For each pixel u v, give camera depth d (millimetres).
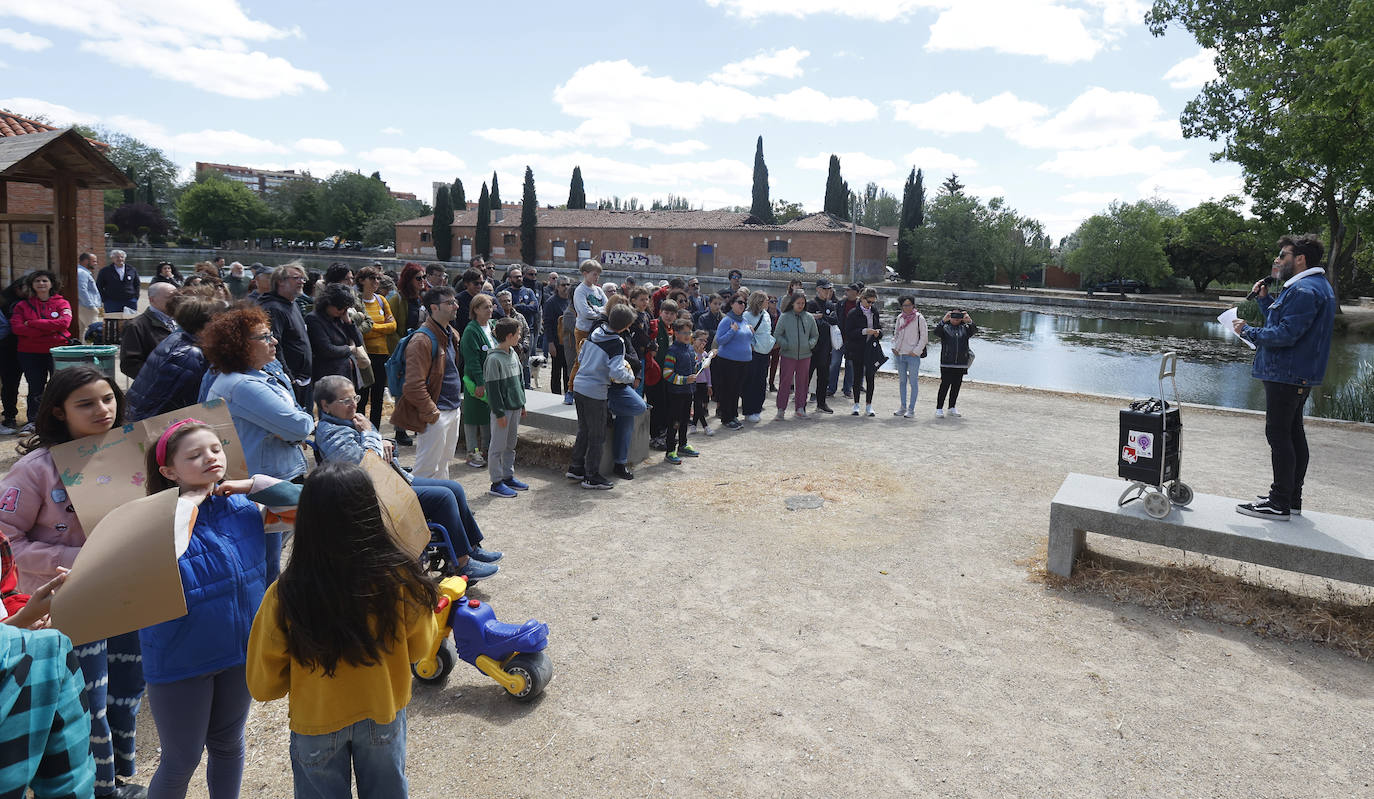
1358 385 16500
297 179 120000
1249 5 23094
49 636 1590
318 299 6883
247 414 3643
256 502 2744
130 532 2273
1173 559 5816
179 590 2293
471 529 5078
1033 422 11133
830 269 58250
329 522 2113
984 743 3551
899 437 9961
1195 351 26828
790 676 4105
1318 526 4910
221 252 80500
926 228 60250
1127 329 34219
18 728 1487
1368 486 8078
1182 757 3471
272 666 2199
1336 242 25625
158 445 2553
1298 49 19625
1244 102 24062
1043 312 42312
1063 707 3855
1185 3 24812
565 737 3543
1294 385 4824
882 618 4793
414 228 75250
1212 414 12273
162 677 2443
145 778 3209
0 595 2340
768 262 60156
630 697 3881
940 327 11203
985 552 5922
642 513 6652
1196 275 55250
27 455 2791
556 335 11031
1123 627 4719
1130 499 5285
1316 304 4660
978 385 14578
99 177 9992
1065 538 5320
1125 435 5184
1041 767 3381
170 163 115188
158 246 92688
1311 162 22344
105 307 13570
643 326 8383
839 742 3539
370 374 7410
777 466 8328
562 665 4172
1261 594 5062
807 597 5074
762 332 10484
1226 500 5488
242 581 2574
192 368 4230
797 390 11055
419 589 2273
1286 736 3648
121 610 2232
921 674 4145
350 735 2266
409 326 9070
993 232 57625
